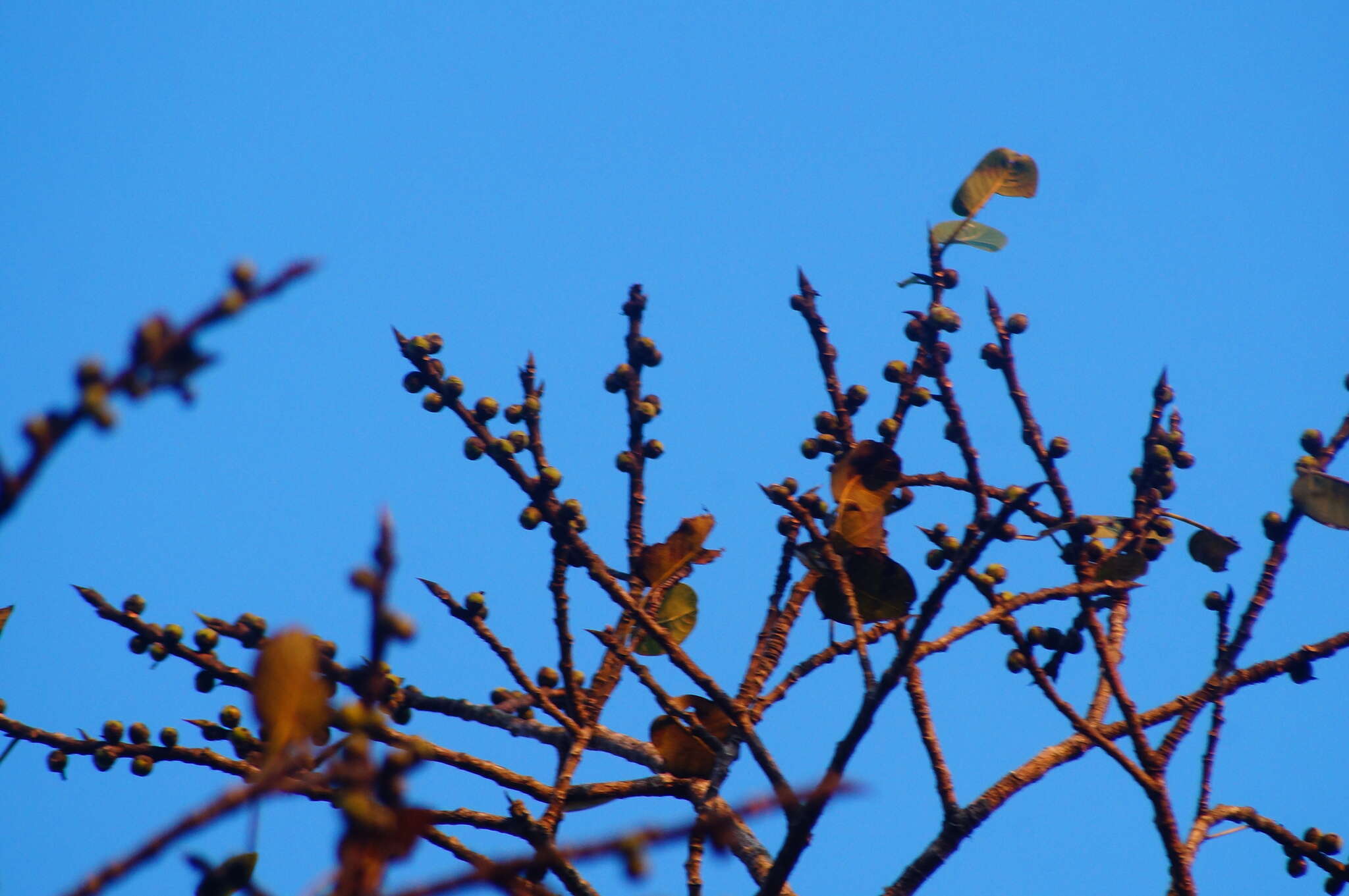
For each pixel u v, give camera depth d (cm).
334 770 454
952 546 980
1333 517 980
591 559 939
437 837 841
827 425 1031
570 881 859
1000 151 1050
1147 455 1041
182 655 941
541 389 968
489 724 1003
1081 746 973
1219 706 972
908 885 907
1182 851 913
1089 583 949
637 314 1068
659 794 980
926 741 960
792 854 792
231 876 628
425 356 945
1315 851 983
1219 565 1062
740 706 907
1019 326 1022
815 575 1023
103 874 437
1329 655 973
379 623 446
